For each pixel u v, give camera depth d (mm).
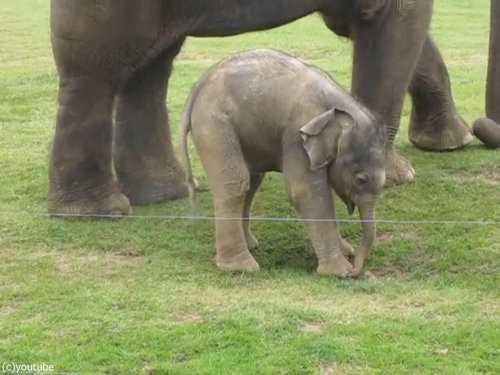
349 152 8625
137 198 10898
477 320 7770
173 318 7871
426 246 9477
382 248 9469
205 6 9977
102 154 10195
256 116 8805
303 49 21250
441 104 12727
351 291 8477
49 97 16547
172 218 10273
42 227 9977
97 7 9680
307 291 8445
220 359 7148
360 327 7598
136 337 7480
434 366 7043
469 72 18906
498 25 12367
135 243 9633
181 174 11148
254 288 8531
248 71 8875
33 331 7598
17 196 11109
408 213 10453
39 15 26875
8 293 8336
